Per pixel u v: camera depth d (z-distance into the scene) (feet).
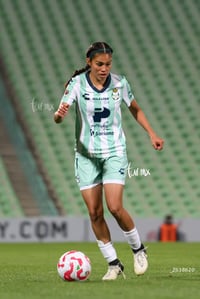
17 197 256.73
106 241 89.92
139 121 90.58
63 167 268.00
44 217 233.35
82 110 87.97
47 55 300.61
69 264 87.92
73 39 307.58
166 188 268.41
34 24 309.83
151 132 89.40
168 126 289.12
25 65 295.69
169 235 238.48
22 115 279.49
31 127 277.23
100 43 85.40
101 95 87.45
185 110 294.66
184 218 241.35
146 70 304.71
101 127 87.86
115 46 310.04
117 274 90.33
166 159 277.64
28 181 261.65
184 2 325.21
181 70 306.35
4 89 285.23
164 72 304.91
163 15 321.52
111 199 86.79
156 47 311.88
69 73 295.48
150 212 261.03
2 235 229.66
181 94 299.17
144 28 316.81
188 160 278.87
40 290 78.54
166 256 162.30
